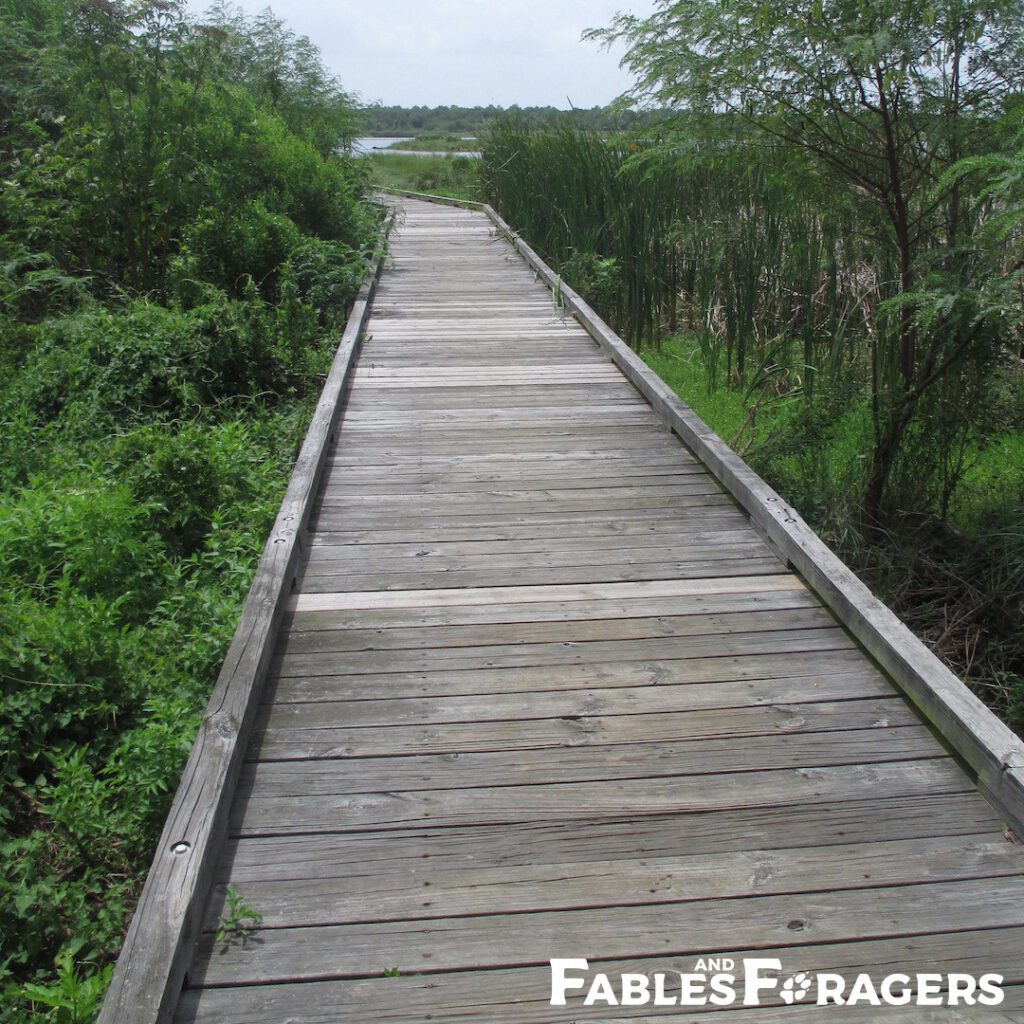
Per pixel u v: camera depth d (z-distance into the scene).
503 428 6.28
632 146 10.16
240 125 10.16
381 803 2.84
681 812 2.81
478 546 4.55
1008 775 2.72
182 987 2.23
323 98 15.99
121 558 4.73
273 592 3.74
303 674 3.49
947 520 6.09
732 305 9.13
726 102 5.98
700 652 3.63
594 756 3.05
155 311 7.58
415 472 5.50
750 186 9.30
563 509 4.98
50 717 3.67
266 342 7.75
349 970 2.29
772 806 2.83
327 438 5.74
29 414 6.62
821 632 3.78
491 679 3.46
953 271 5.42
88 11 8.23
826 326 8.45
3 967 2.70
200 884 2.40
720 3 5.61
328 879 2.56
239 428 6.53
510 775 2.96
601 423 6.39
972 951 2.35
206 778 2.71
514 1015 2.19
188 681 3.85
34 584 4.48
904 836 2.71
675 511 4.96
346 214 11.86
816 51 5.41
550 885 2.55
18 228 8.93
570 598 4.05
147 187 8.66
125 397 6.83
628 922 2.43
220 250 9.16
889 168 5.78
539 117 15.98
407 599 4.04
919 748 3.08
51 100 10.00
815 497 6.11
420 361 7.95
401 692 3.38
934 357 5.68
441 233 15.30
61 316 7.92
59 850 3.25
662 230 10.57
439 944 2.37
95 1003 2.46
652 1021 2.17
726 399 8.49
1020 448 6.81
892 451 5.92
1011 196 4.91
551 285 10.81
